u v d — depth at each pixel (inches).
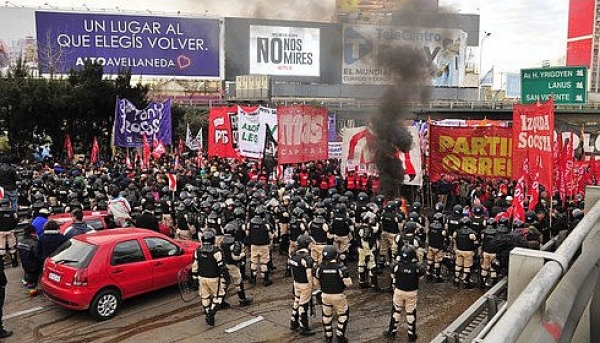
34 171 809.5
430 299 434.9
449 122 1064.8
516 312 66.6
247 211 606.9
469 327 255.8
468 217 494.3
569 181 568.4
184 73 2197.3
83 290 367.2
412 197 801.6
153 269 409.7
